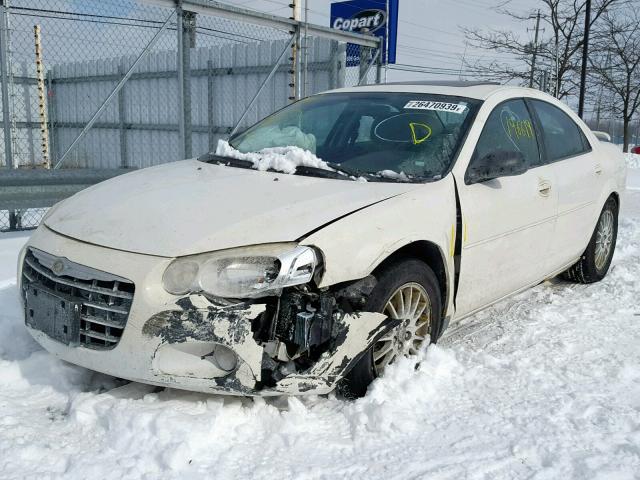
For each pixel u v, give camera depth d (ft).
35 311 9.61
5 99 21.93
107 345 8.95
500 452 8.61
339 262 9.12
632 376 11.25
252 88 37.96
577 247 15.89
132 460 8.01
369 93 14.17
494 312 14.85
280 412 9.27
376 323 9.47
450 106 13.00
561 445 8.79
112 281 8.85
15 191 18.97
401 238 9.91
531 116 14.55
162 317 8.58
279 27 27.14
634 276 18.22
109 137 45.44
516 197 12.82
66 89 46.26
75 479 7.63
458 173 11.60
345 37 30.68
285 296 8.92
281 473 7.93
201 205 9.78
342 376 9.32
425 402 9.90
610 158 17.52
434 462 8.32
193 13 23.88
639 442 8.91
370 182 11.00
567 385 10.78
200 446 8.36
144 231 9.23
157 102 42.50
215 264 8.71
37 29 27.78
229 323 8.52
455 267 11.35
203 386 8.82
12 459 7.97
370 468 8.14
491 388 10.55
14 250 18.30
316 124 13.47
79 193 11.51
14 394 9.85
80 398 9.29
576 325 13.92
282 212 9.50
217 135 40.32
